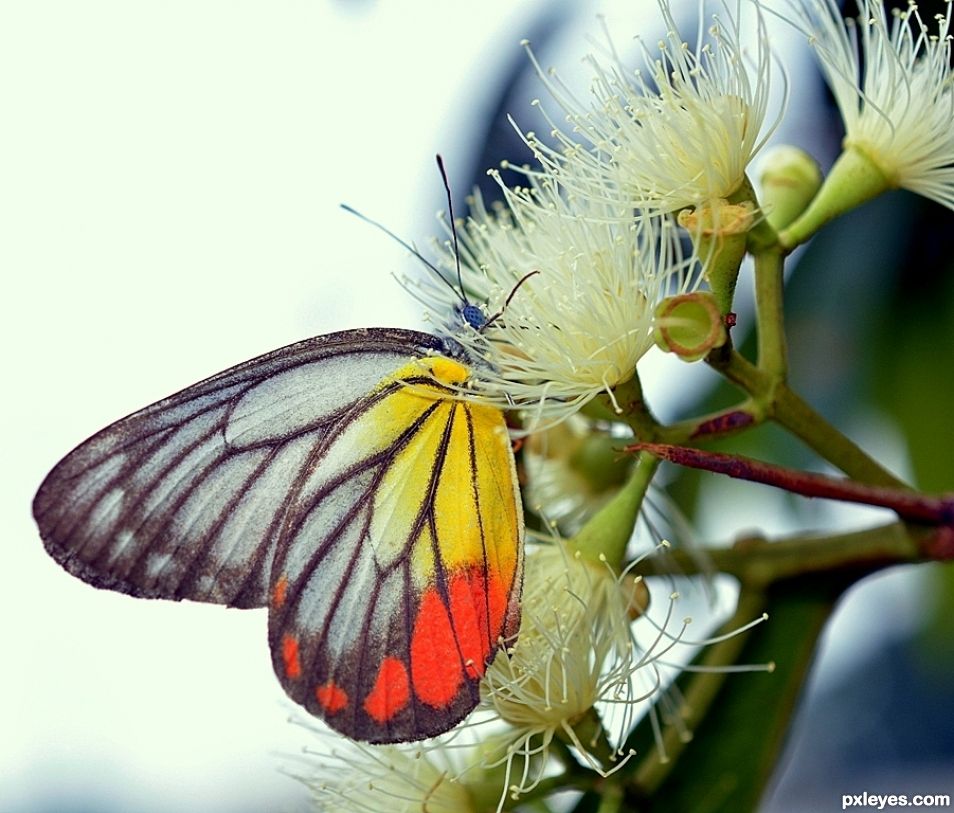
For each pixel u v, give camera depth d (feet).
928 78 1.34
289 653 1.33
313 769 1.35
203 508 1.33
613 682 1.32
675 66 1.32
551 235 1.33
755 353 1.42
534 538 1.37
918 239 1.41
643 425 1.32
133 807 1.59
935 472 1.42
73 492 1.31
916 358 1.42
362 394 1.34
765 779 1.36
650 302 1.32
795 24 1.36
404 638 1.32
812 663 1.36
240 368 1.33
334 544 1.33
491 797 1.34
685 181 1.31
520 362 1.33
